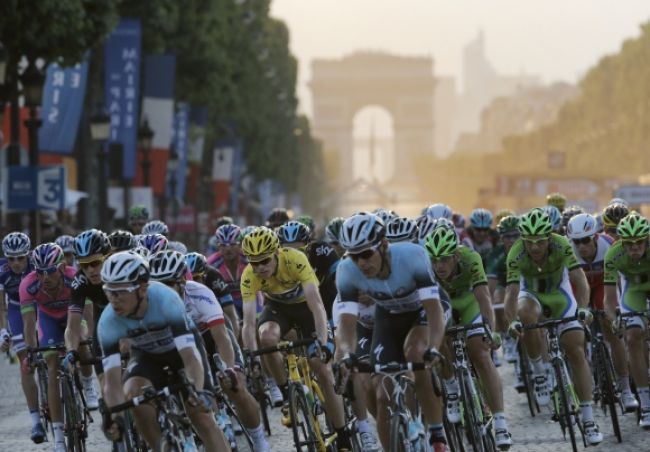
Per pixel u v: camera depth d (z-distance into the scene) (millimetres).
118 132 80062
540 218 27641
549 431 30797
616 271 29328
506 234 36500
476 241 41594
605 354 29125
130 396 20250
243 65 150250
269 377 31875
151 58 90062
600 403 35406
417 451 20484
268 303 27266
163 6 91562
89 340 26297
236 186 154875
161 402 19656
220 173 141125
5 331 29938
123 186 84125
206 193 147375
